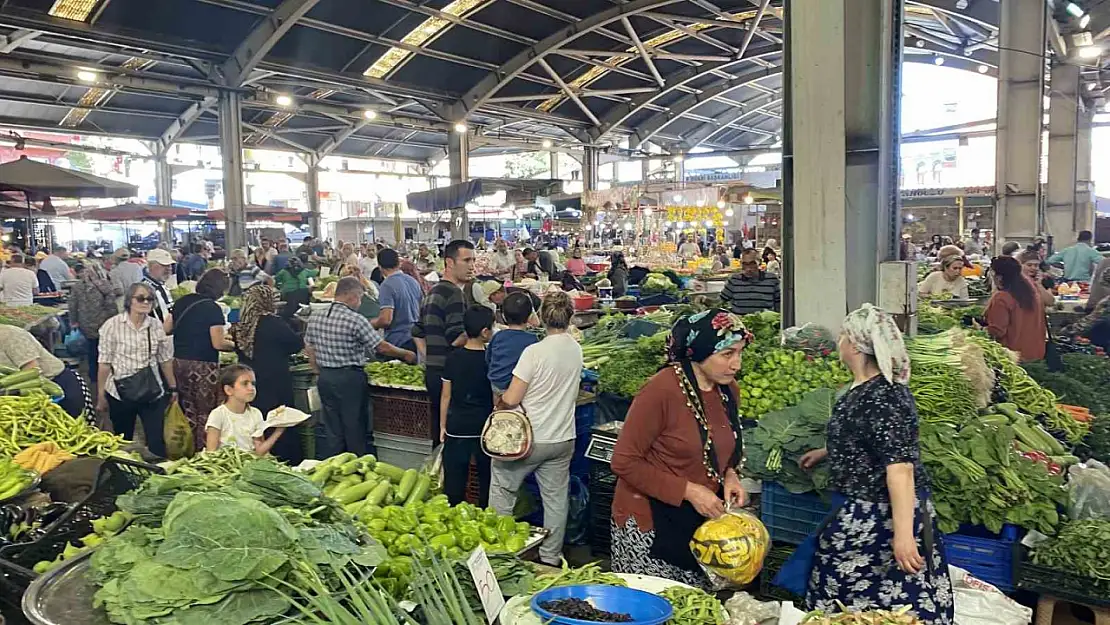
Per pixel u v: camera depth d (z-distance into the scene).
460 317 5.62
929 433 3.75
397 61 21.28
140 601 1.82
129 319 6.04
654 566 2.96
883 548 2.70
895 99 5.19
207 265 16.94
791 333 5.12
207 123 26.83
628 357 5.66
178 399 6.32
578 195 18.86
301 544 2.04
